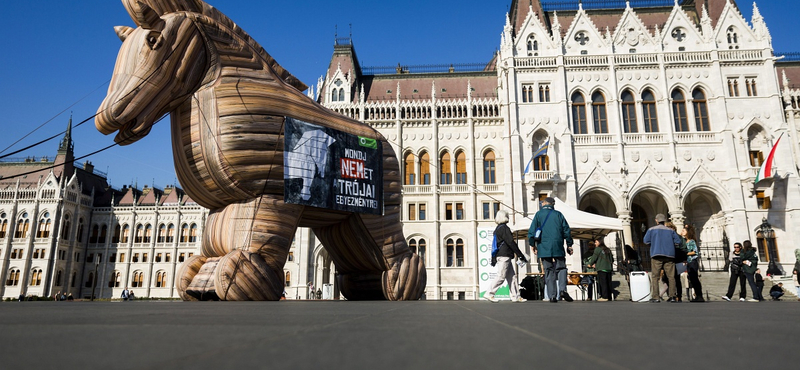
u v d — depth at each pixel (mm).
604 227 25375
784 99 45469
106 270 68000
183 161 13219
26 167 74062
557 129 43250
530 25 46375
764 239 39406
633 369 1769
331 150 14648
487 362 1931
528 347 2391
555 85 44375
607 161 42094
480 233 26172
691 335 2932
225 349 2244
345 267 16938
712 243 42906
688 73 43312
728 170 40688
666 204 44219
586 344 2498
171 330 3129
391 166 16547
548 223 11227
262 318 4406
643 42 45062
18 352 2100
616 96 43156
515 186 42156
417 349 2307
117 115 11836
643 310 6496
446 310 6379
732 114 42031
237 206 13258
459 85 53062
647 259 44750
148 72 12039
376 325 3631
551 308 7230
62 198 67062
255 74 13656
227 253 13062
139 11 11883
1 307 6867
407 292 15562
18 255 65500
